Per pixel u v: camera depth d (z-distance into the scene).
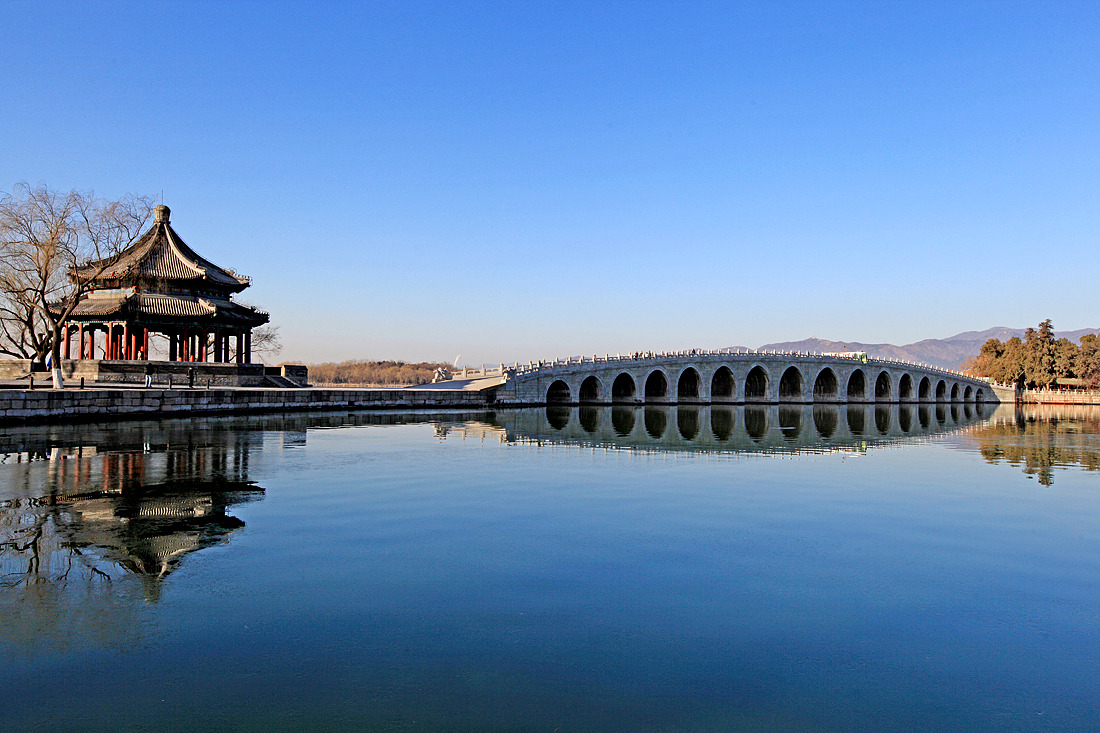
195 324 61.25
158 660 9.42
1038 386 134.00
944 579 13.32
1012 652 10.23
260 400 50.66
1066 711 8.60
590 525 17.03
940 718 8.39
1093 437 44.88
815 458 31.31
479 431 42.19
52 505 17.70
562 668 9.44
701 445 36.62
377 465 26.16
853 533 16.67
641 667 9.52
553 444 35.66
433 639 10.22
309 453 28.72
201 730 7.79
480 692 8.75
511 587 12.44
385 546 14.81
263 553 14.10
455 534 15.90
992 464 29.77
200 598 11.61
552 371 76.50
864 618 11.38
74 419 37.75
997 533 16.84
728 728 8.07
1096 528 17.41
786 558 14.49
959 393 123.06
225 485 20.91
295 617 10.91
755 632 10.75
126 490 19.72
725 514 18.56
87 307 58.62
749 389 105.25
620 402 86.69
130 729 7.78
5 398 33.97
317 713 8.20
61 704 8.28
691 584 12.80
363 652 9.77
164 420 41.38
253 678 8.98
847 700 8.78
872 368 107.69
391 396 61.31
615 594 12.21
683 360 88.75
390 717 8.16
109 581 12.32
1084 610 11.84
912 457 32.28
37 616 10.76
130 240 50.50
